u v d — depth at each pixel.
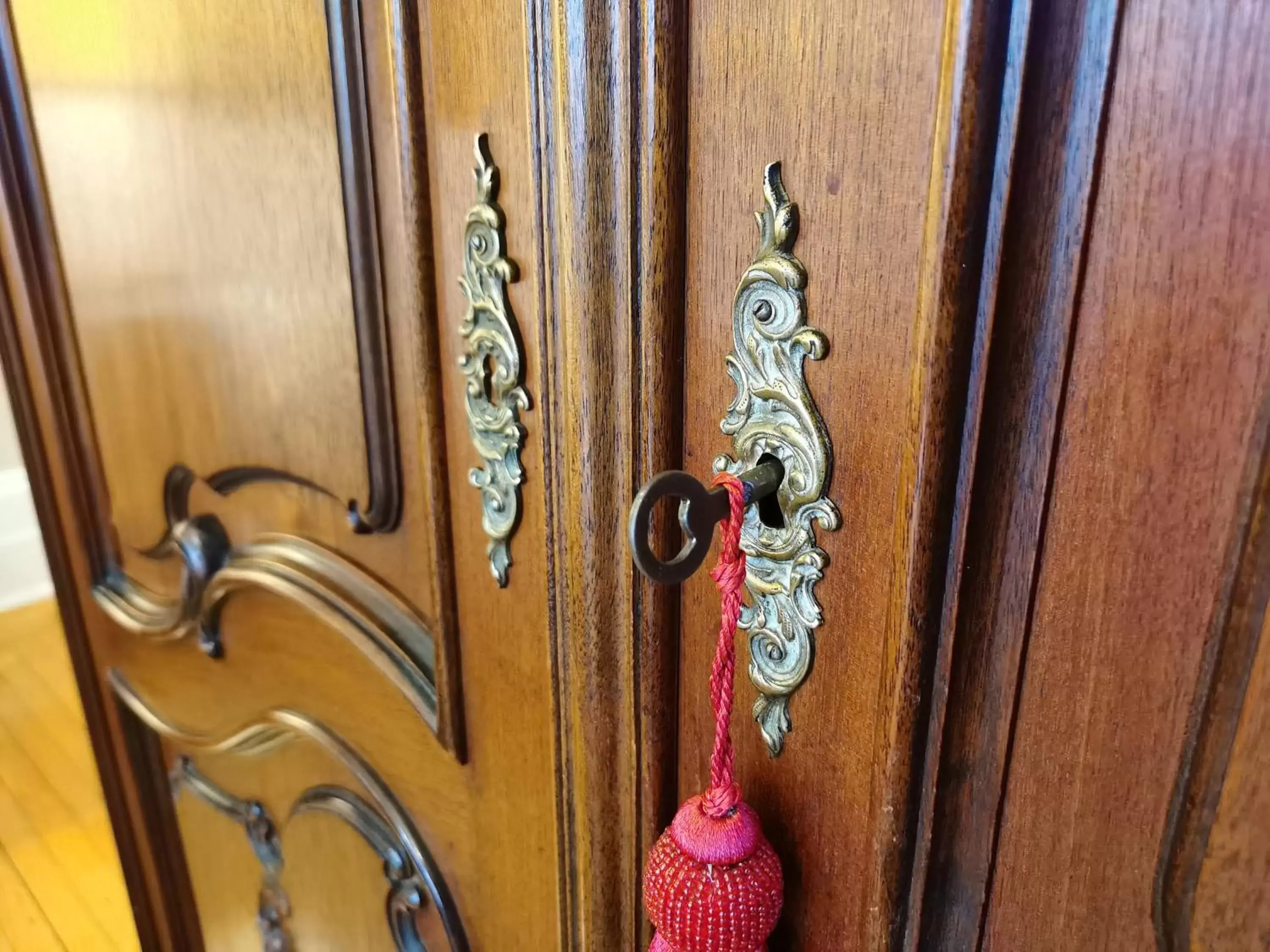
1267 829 0.29
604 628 0.46
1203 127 0.27
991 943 0.38
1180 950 0.32
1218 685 0.29
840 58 0.33
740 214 0.37
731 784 0.39
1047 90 0.29
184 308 0.68
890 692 0.35
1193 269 0.28
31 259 0.83
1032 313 0.31
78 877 1.57
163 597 0.89
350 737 0.71
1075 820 0.34
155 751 1.05
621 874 0.50
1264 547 0.28
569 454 0.44
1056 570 0.32
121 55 0.65
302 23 0.51
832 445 0.36
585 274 0.41
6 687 2.12
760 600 0.40
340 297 0.55
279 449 0.65
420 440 0.55
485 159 0.46
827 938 0.42
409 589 0.61
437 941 0.69
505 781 0.58
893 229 0.33
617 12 0.37
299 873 0.84
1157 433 0.29
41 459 0.96
